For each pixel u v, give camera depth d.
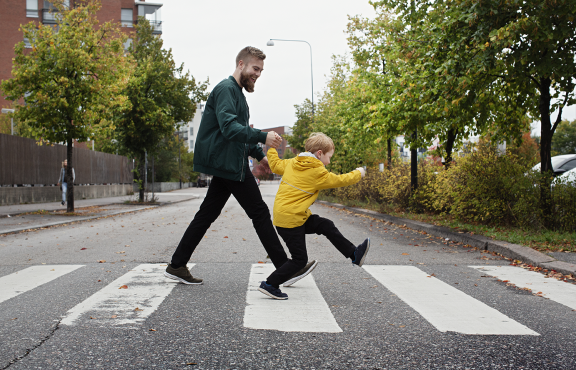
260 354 2.63
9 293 4.11
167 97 22.03
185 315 3.41
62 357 2.55
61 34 13.55
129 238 8.56
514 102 10.15
